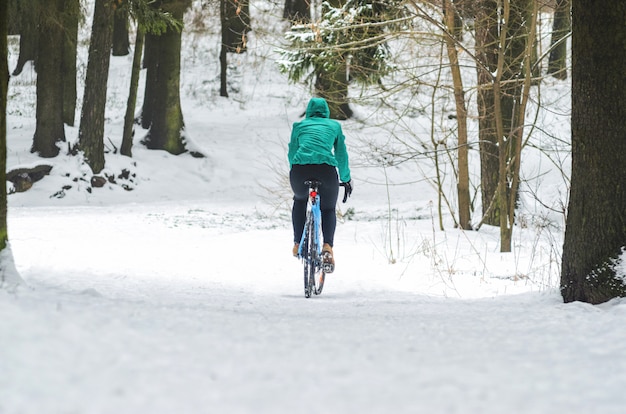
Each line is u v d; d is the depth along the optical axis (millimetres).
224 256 16438
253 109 53219
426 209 27391
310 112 12375
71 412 3123
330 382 4094
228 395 3668
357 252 17312
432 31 19719
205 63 60562
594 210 9602
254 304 9617
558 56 35719
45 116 36594
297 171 11695
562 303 9758
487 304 10008
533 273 14406
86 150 36781
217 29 59406
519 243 19109
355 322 7078
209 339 5168
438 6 18750
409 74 20703
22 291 6625
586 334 6395
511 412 3613
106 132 43906
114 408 3260
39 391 3432
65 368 3898
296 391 3834
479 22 19234
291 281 13773
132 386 3693
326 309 9281
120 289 10773
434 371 4547
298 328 6293
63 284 10844
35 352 4090
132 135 40062
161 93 42406
